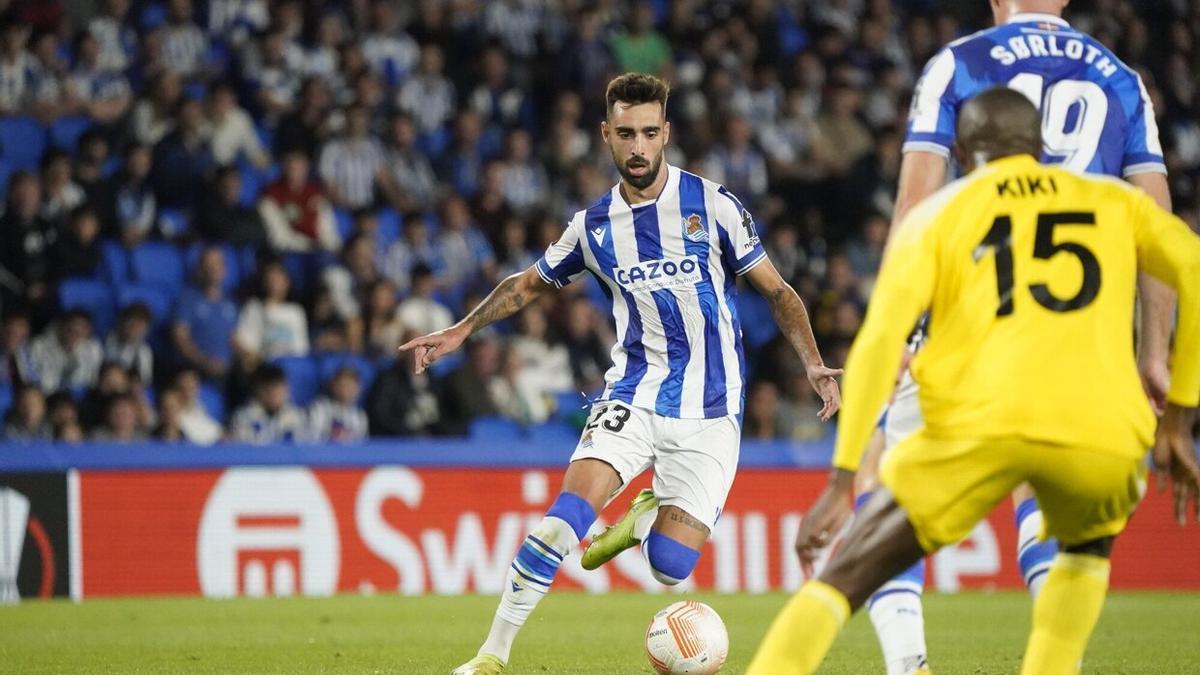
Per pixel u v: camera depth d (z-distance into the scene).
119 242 50.69
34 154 54.03
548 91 60.75
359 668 23.58
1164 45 69.25
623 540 22.84
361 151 55.03
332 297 49.66
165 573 39.22
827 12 68.75
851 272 55.66
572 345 50.59
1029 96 17.75
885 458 14.65
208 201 51.59
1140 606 37.59
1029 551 17.72
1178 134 66.56
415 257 52.69
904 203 17.56
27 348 46.03
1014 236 14.38
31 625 31.41
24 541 38.22
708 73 61.69
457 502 41.19
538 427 48.69
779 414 49.59
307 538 40.12
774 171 60.31
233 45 57.69
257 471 40.00
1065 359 14.10
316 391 48.53
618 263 22.20
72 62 56.12
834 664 24.22
